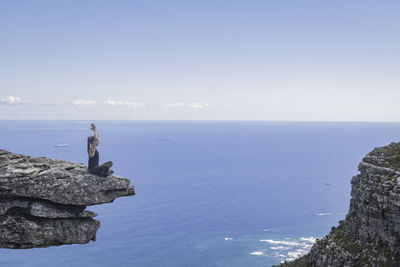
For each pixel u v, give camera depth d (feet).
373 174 141.49
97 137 75.61
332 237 155.12
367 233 132.16
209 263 616.39
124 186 76.59
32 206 69.21
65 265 611.47
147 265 613.11
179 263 620.49
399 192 121.29
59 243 71.61
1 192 67.77
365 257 126.52
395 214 120.26
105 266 607.37
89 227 73.92
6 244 68.39
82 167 78.07
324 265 146.41
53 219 71.51
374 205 130.11
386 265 116.98
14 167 72.33
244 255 650.84
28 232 68.95
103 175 75.25
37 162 76.95
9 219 68.59
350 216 145.79
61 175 72.59
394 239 118.83
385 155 148.36
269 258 631.15
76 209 73.00
